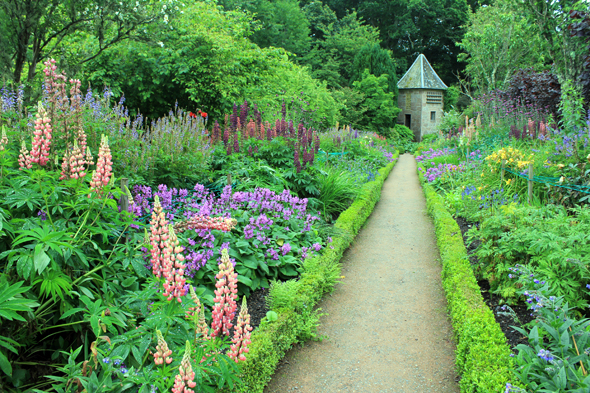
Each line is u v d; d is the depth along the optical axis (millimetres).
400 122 34250
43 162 2736
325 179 7191
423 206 8812
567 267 3205
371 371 3146
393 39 42031
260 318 3512
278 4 28719
